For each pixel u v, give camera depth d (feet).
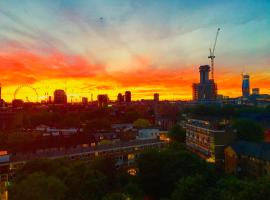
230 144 414.21
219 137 431.02
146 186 321.32
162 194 317.22
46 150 464.65
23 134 577.84
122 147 428.15
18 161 340.18
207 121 502.38
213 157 432.66
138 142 468.75
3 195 291.38
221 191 221.25
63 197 239.09
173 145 452.35
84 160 388.37
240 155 386.93
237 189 218.59
